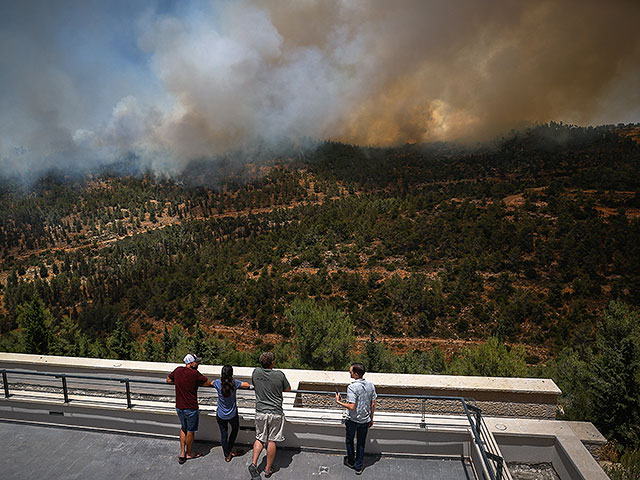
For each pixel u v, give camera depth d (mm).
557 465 5773
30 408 6301
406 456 5500
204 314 142250
